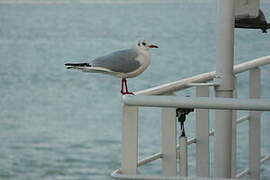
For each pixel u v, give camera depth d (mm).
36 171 20891
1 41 80688
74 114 31281
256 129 4637
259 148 4641
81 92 37594
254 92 4652
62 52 65562
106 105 33750
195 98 2998
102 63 3363
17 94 38312
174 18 108312
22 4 134750
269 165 12836
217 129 3807
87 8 138750
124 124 3078
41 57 61219
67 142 24703
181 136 3566
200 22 98250
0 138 25828
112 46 72312
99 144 24234
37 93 38531
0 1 134125
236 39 53906
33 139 25469
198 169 3973
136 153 3082
